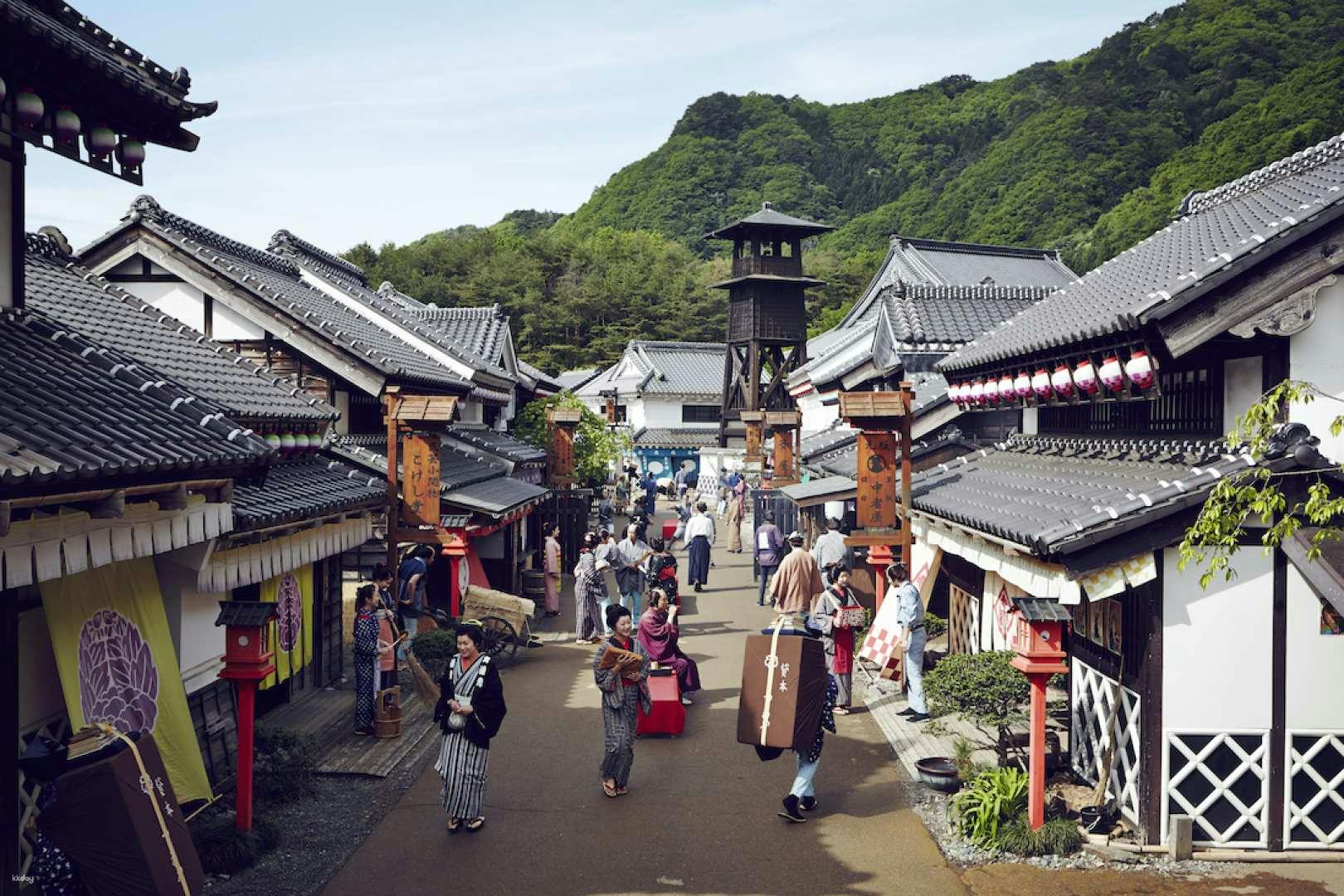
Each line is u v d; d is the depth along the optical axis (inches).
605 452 1402.6
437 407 555.5
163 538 272.7
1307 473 281.6
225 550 344.5
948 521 420.2
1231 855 291.7
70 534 233.6
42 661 266.4
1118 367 354.6
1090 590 289.9
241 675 300.7
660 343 2358.5
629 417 2278.5
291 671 456.4
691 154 4261.8
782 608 545.0
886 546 556.4
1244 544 293.3
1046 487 386.6
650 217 4077.3
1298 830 296.2
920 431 654.5
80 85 285.9
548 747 418.6
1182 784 297.3
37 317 324.2
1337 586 273.0
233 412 396.8
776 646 342.6
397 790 363.9
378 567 445.7
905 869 293.9
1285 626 293.7
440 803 350.3
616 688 355.6
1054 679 458.0
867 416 545.0
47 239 476.7
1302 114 1795.0
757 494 1073.5
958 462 559.5
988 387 508.7
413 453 561.3
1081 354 386.9
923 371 776.9
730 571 1033.5
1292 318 311.1
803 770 340.8
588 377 2546.8
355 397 682.2
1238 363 332.8
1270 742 294.4
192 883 230.5
